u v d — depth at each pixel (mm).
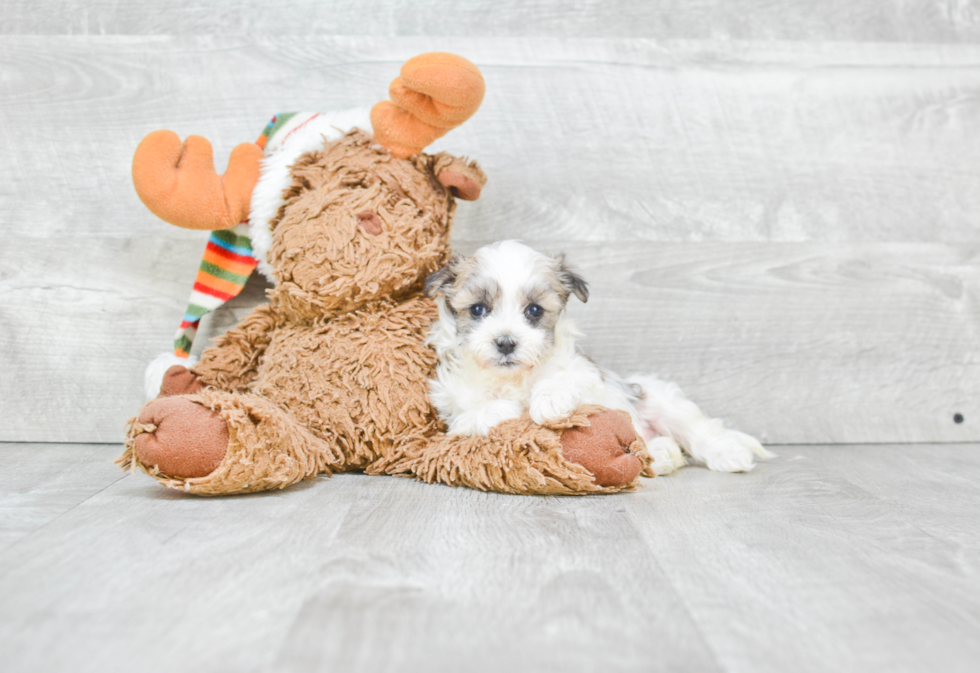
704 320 2467
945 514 1623
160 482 1645
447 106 1855
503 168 2412
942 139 2510
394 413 1902
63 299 2369
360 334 1919
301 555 1292
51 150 2350
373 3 2385
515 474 1719
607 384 2016
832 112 2482
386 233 1891
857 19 2488
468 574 1213
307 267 1889
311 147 2029
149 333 2391
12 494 1712
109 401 2395
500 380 1921
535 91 2414
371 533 1423
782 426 2500
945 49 2512
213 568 1227
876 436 2525
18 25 2328
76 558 1269
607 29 2426
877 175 2496
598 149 2432
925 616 1081
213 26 2361
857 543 1406
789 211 2475
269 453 1696
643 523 1522
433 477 1857
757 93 2465
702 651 966
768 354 2484
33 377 2377
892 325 2508
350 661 925
